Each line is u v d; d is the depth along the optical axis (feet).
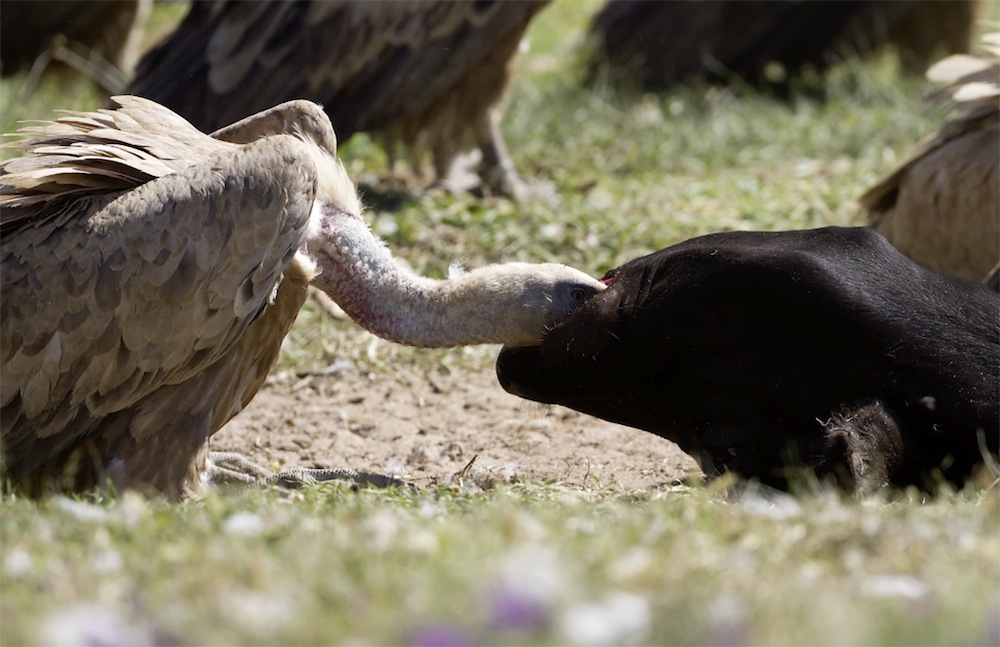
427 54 94.32
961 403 50.14
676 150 116.06
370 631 27.89
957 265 73.31
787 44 137.39
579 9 179.42
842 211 93.04
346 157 110.11
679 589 30.42
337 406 71.56
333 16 92.63
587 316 54.08
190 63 92.53
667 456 63.26
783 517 38.88
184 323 49.44
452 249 85.97
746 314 51.72
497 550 32.96
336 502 45.29
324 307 66.39
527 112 124.26
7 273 48.47
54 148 50.44
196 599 30.42
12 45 118.52
